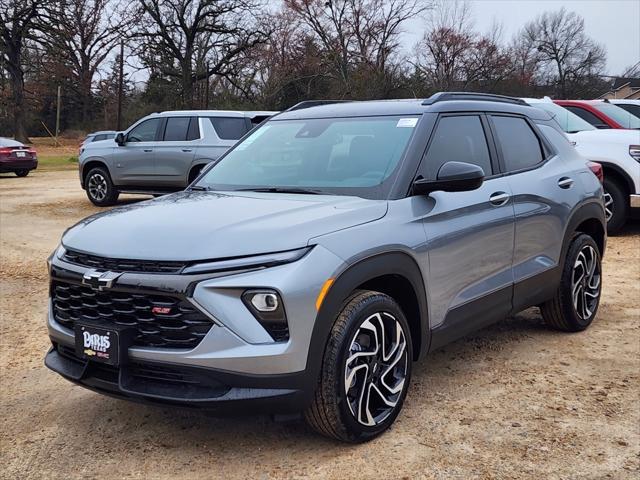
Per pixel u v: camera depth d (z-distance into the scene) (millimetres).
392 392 3484
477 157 4348
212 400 2936
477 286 4113
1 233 10547
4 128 57438
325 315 3068
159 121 13320
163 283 2979
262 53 44812
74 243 3410
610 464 3184
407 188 3725
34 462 3299
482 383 4199
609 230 9352
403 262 3486
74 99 61750
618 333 5250
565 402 3902
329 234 3197
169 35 47594
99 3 59750
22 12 49500
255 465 3203
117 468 3215
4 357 4883
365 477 3064
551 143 5195
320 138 4320
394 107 4332
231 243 3037
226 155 4727
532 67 64875
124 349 3086
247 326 2939
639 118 10656
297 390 3006
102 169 13891
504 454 3277
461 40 49969
